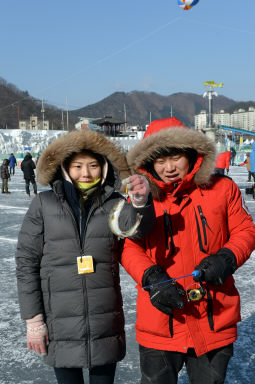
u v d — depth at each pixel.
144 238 1.84
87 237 1.81
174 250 1.78
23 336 3.21
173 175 1.81
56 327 1.82
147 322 1.77
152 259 1.82
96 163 1.88
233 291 1.81
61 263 1.82
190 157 1.84
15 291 4.27
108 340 1.84
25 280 1.84
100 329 1.81
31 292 1.83
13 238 6.99
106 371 1.88
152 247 1.81
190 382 1.80
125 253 1.83
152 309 1.76
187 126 1.89
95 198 1.84
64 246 1.81
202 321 1.74
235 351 2.84
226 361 1.77
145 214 1.61
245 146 48.22
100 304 1.82
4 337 3.20
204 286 1.74
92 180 1.87
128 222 1.64
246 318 3.39
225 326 1.75
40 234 1.85
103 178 1.86
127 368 2.70
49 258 1.84
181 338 1.72
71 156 1.88
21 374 2.64
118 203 1.70
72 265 1.82
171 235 1.78
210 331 1.74
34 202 1.88
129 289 4.30
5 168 14.97
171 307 1.61
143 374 1.80
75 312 1.80
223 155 6.49
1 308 3.80
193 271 1.70
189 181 1.77
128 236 1.66
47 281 1.84
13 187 17.94
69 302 1.80
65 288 1.81
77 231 1.82
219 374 1.74
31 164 13.84
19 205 11.47
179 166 1.80
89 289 1.81
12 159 27.33
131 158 1.83
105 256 1.83
